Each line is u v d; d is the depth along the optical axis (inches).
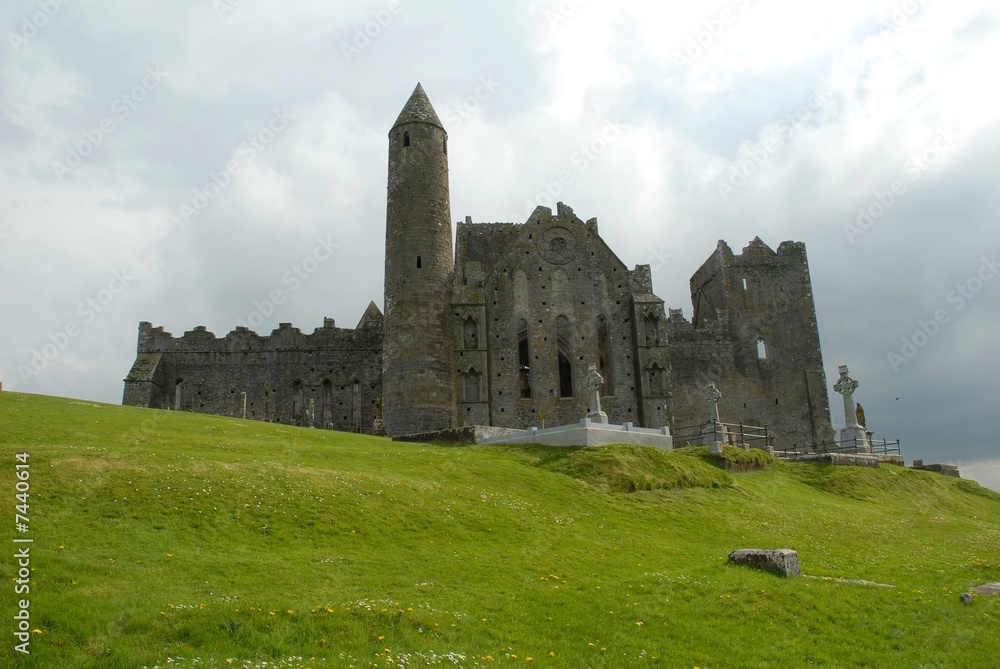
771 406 3031.5
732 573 922.1
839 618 799.1
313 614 734.5
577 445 1700.3
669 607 824.3
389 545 1027.3
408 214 2546.8
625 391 2620.6
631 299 2691.9
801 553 1189.1
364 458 1505.9
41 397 1990.7
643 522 1326.3
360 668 645.3
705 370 3043.8
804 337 3105.3
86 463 1136.2
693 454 1893.5
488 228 3134.8
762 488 1742.1
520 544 1092.5
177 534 964.6
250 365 3102.9
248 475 1189.1
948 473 2415.1
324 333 3139.8
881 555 1184.2
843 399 2423.7
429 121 2635.3
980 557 1184.2
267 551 955.3
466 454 1648.6
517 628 768.9
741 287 3144.7
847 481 1948.8
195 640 679.1
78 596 740.0
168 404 3051.2
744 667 704.4
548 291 2694.4
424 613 765.3
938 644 748.6
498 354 2613.2
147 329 3115.2
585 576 956.6
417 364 2431.1
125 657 639.1
